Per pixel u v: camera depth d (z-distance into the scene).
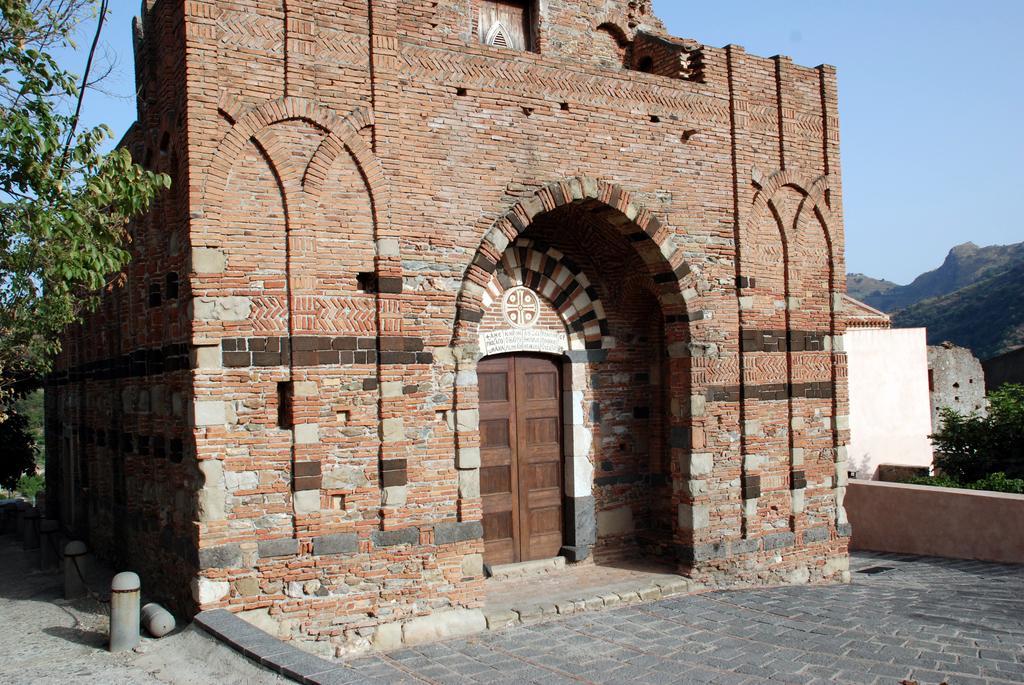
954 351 35.69
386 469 12.30
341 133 12.27
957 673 10.41
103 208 13.68
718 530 15.55
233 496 11.38
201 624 10.71
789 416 16.53
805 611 13.82
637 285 16.31
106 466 17.12
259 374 11.62
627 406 16.80
